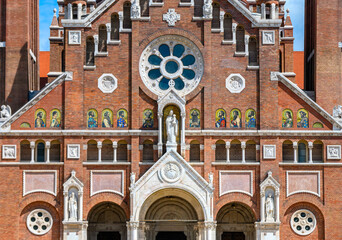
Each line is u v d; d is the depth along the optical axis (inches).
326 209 2773.1
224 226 2918.3
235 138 2790.4
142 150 2783.0
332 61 2923.2
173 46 2844.5
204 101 2792.8
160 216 2883.9
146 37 2832.2
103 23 2844.5
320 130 2795.3
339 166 2787.9
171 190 2755.9
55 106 2792.8
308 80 3191.4
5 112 2790.4
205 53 2817.4
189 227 2886.3
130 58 2822.3
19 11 2972.4
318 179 2783.0
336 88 2913.4
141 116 2797.7
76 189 2753.4
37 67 3265.3
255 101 2810.0
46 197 2758.4
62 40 3230.8
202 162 2770.7
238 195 2770.7
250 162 2785.4
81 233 2733.8
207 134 2775.6
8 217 2738.7
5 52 2955.2
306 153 2817.4
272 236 2741.1
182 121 2763.3
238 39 2864.2
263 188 2755.9
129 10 2866.6
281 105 2810.0
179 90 2815.0
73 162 2763.3
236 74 2817.4
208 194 2728.8
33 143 2773.1
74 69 2800.2
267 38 2824.8
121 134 2787.9
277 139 2785.4
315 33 2942.9
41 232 2755.9
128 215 2755.9
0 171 2753.4
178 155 2726.4
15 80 2942.9
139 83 2805.1
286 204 2773.1
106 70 2815.0
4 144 2763.3
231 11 2854.3
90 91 2805.1
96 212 2915.8
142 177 2728.8
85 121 2787.9
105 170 2773.1
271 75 2810.0
